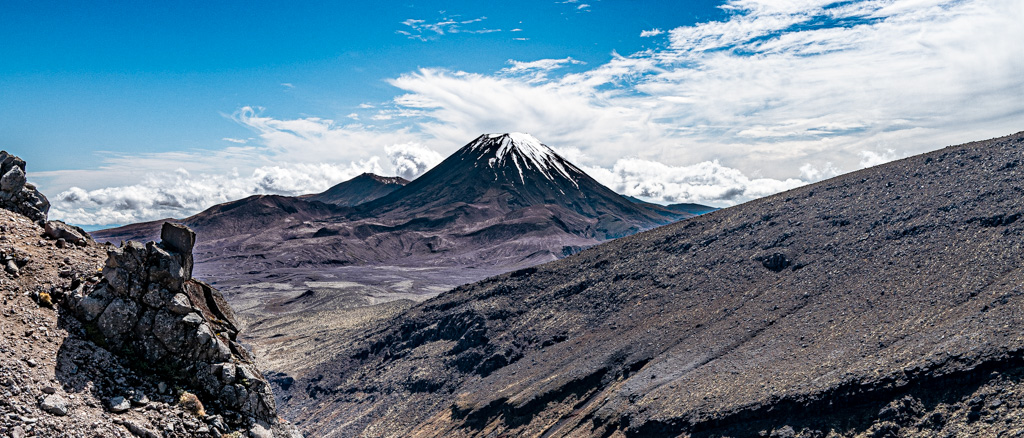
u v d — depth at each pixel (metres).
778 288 110.38
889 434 62.41
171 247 21.16
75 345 18.27
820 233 123.81
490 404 108.81
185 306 19.77
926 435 60.66
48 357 17.47
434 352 147.38
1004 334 64.88
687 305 120.31
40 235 21.66
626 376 101.19
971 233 98.81
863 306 90.69
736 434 71.12
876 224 117.25
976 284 82.06
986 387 60.69
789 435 67.44
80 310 19.09
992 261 86.31
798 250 121.25
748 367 84.06
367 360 159.50
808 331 90.00
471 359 135.12
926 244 101.50
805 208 138.88
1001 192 106.44
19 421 15.48
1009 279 79.31
